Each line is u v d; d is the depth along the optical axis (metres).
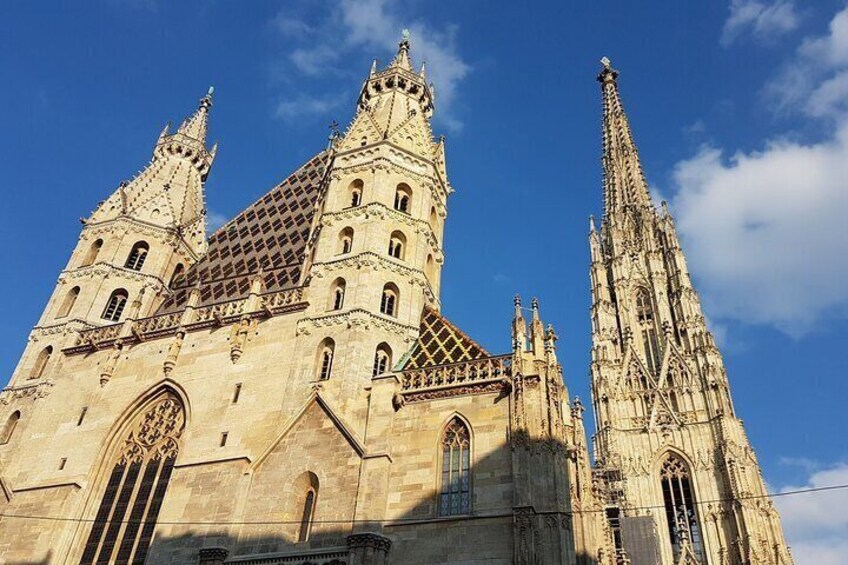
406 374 44.16
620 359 109.06
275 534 39.22
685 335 108.00
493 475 37.78
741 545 82.88
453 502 38.06
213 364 48.81
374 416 41.84
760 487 88.25
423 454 40.03
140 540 43.12
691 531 90.56
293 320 49.06
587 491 41.88
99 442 47.94
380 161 56.59
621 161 141.12
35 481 47.31
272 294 51.66
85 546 44.25
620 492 81.81
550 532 35.34
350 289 49.09
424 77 68.81
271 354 47.75
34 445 49.50
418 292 51.03
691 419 97.50
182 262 64.88
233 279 58.09
